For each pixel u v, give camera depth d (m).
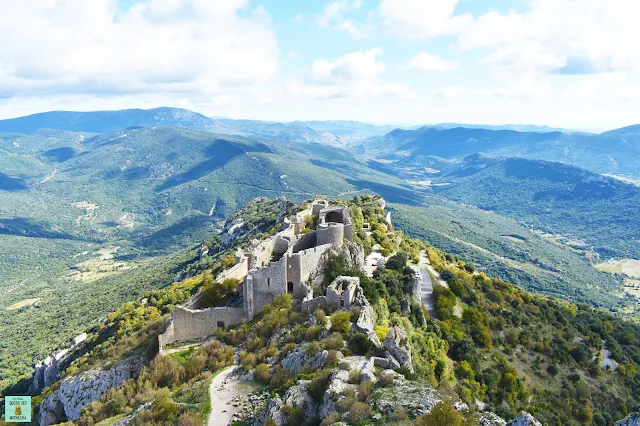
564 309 128.25
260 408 45.50
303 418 41.41
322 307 62.19
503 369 87.75
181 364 62.12
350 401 39.03
